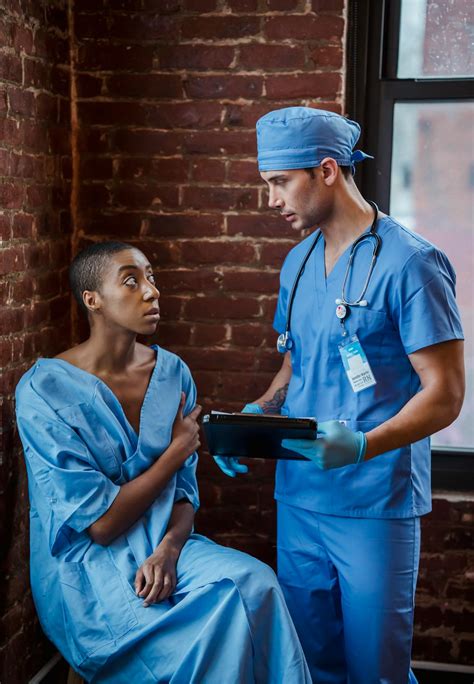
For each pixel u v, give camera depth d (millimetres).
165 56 2316
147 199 2381
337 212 1816
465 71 2344
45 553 1856
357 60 2350
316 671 2002
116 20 2316
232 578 1657
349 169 1838
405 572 1813
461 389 1747
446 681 2387
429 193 2412
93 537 1746
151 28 2309
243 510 2455
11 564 2072
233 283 2387
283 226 2350
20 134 2045
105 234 2408
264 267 2373
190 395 2031
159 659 1672
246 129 2324
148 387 1922
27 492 2154
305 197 1787
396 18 2338
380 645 1808
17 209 2041
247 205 2354
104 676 1723
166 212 2381
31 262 2135
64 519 1729
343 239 1836
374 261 1767
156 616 1692
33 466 1783
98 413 1822
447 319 1729
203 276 2393
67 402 1806
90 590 1763
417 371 1758
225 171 2346
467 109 2361
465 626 2381
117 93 2346
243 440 1698
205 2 2283
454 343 1742
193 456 2029
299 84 2291
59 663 2395
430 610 2387
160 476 1818
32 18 2094
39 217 2180
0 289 1958
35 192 2146
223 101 2318
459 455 2424
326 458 1659
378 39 2340
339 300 1788
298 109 1775
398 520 1799
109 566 1754
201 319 2412
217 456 1959
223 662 1614
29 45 2082
